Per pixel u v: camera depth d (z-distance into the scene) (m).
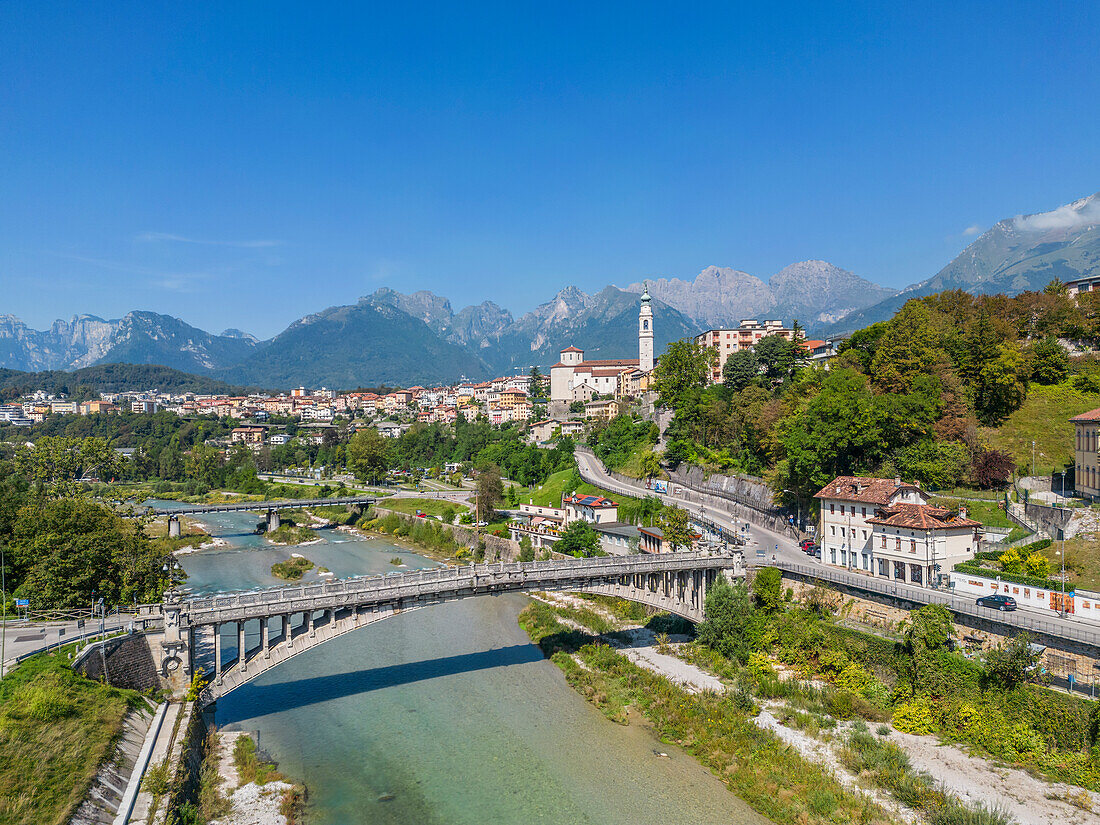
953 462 96.69
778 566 85.38
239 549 156.38
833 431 99.94
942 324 124.75
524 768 56.78
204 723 60.50
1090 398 109.44
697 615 83.38
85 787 42.62
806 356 169.50
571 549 113.69
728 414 148.00
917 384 107.44
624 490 149.88
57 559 69.56
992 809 47.00
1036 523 82.88
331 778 54.94
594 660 80.38
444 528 161.00
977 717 57.06
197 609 61.22
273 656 63.53
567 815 50.06
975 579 70.62
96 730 47.81
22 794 39.91
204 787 51.12
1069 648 56.31
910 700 62.12
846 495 88.00
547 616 98.12
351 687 74.19
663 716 65.25
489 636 92.00
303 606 63.91
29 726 45.03
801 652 73.38
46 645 55.72
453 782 54.53
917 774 51.72
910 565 77.75
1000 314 132.62
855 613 75.44
